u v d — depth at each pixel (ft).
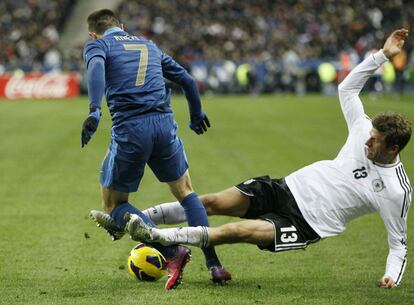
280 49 467.11
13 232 109.81
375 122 74.95
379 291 78.95
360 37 487.20
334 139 227.20
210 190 144.66
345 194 77.41
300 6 521.65
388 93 421.59
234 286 80.84
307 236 77.66
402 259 77.56
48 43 473.67
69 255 95.91
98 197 138.10
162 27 497.87
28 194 141.59
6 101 407.85
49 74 429.79
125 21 499.51
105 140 230.89
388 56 78.84
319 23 506.07
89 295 77.00
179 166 82.02
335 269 89.35
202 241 75.97
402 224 76.95
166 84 83.82
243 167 173.37
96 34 84.33
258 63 456.04
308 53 472.03
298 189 78.43
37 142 224.33
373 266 90.89
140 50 81.66
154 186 150.82
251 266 90.84
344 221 78.38
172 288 78.84
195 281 83.10
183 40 475.72
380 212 77.00
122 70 79.77
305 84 458.91
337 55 474.49
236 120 290.76
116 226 80.84
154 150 80.53
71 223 115.96
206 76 449.06
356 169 77.41
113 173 79.82
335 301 74.69
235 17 504.02
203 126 87.51
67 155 196.65
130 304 73.26
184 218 85.51
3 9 517.96
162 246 79.30
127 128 78.84
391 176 76.23
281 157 189.26
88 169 172.45
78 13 551.59
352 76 79.82
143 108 79.30
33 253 97.04
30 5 524.93
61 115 315.99
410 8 510.99
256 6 522.06
